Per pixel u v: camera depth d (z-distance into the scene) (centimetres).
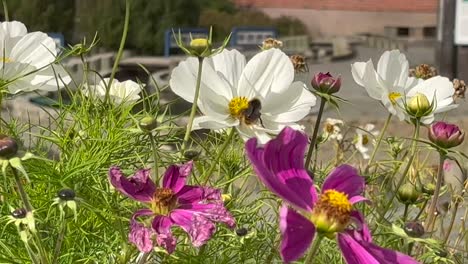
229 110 57
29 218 44
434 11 984
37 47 59
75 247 54
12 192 55
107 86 62
